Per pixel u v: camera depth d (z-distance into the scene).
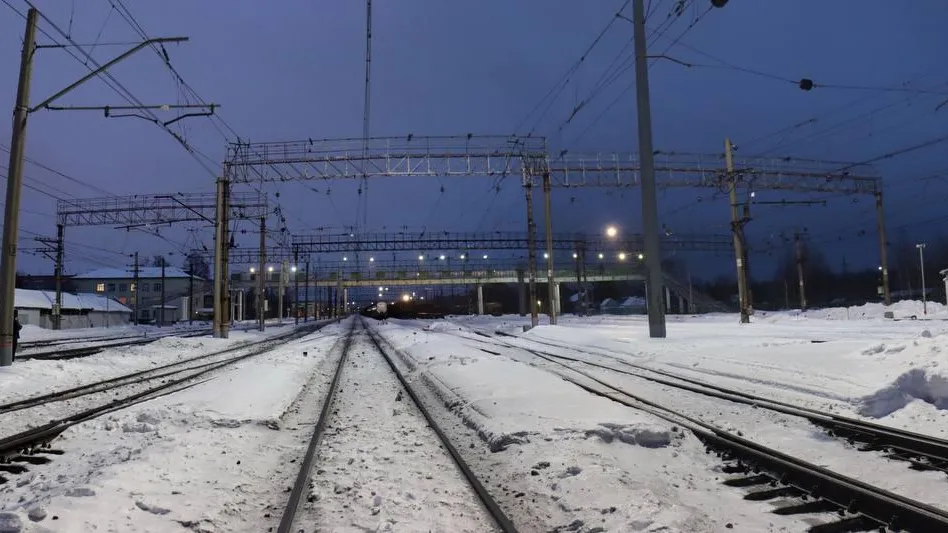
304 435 9.48
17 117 18.20
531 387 11.98
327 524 5.22
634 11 24.39
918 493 6.00
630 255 79.62
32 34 18.47
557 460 6.89
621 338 25.98
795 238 66.56
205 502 5.79
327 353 28.27
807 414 9.25
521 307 91.31
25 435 8.43
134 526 4.99
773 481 6.37
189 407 10.55
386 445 8.25
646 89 24.23
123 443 8.24
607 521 5.10
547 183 36.97
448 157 34.69
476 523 5.30
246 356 25.39
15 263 17.97
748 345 17.75
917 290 85.75
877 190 43.88
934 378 9.44
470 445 8.54
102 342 37.78
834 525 5.10
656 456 7.50
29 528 4.61
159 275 100.31
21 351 28.55
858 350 13.37
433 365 18.50
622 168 37.84
